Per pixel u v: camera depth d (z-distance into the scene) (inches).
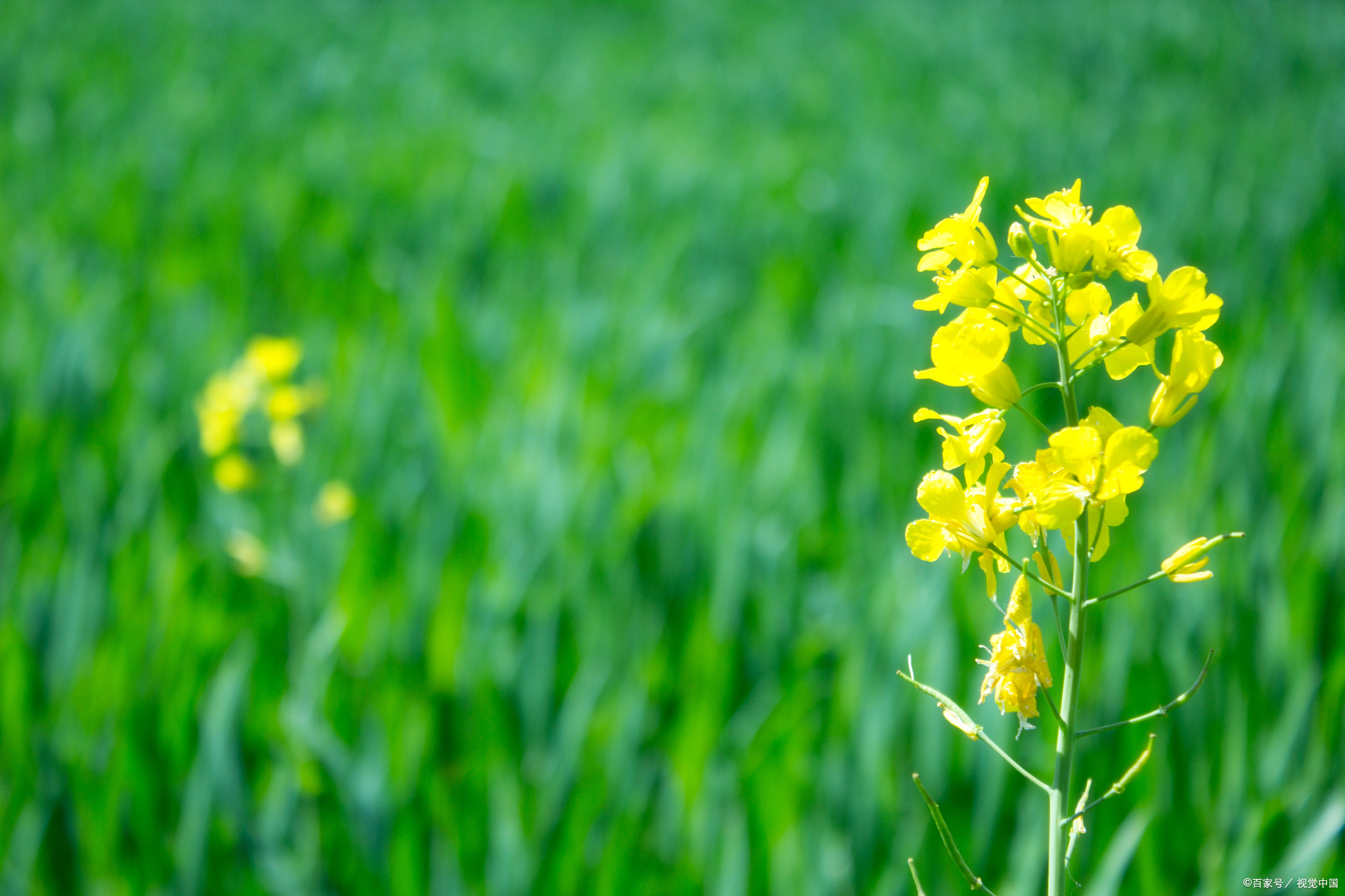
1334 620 45.6
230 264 95.3
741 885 30.8
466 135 137.4
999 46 220.8
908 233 104.1
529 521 50.6
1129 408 65.6
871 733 35.5
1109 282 91.7
